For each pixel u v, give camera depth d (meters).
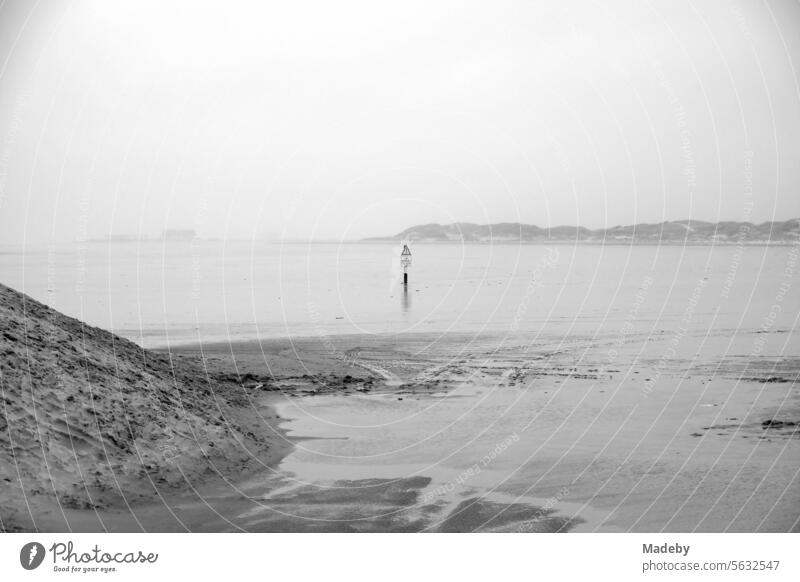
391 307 34.81
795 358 20.62
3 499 8.48
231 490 9.94
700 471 10.59
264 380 17.52
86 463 9.51
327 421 13.71
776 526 8.77
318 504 9.49
